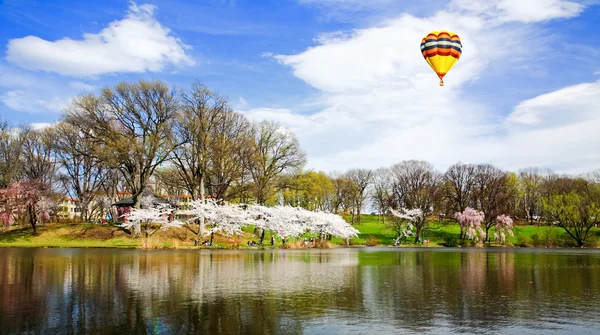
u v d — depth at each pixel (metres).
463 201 98.88
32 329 14.42
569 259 46.75
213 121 63.81
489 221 91.25
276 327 14.91
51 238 68.12
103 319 15.79
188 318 16.02
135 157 63.22
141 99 62.66
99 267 32.47
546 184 121.56
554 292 22.44
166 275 27.81
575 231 88.94
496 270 33.47
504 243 89.69
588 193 91.50
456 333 14.34
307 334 14.11
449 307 18.36
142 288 22.52
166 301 19.05
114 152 61.72
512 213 102.44
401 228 94.94
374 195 117.12
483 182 97.12
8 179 73.62
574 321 16.02
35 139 77.06
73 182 82.88
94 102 63.03
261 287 23.14
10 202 69.81
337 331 14.48
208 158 63.72
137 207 66.88
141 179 65.44
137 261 37.97
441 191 96.56
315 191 83.75
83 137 66.88
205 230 64.88
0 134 73.31
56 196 84.50
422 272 31.52
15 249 56.19
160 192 106.19
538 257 50.38
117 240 65.94
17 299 19.38
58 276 27.03
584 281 26.78
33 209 70.25
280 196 86.69
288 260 41.53
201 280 25.66
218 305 18.31
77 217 106.62
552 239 88.50
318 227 72.75
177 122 62.53
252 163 67.12
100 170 82.44
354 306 18.38
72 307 17.77
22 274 27.95
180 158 64.62
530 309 18.08
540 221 116.44
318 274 29.34
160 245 59.72
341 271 31.56
